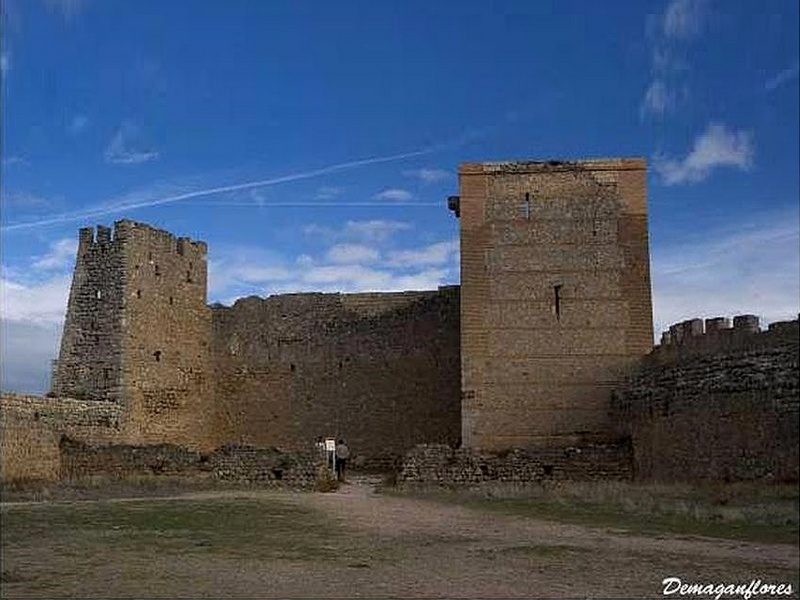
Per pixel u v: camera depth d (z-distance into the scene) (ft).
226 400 178.70
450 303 168.14
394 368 170.40
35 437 130.00
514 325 140.05
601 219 141.79
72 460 135.95
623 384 136.77
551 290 140.56
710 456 104.22
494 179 144.25
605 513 84.23
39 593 49.16
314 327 176.76
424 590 48.37
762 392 95.61
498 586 49.34
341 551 62.69
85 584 51.47
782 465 91.76
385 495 113.50
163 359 161.38
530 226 142.51
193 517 84.23
